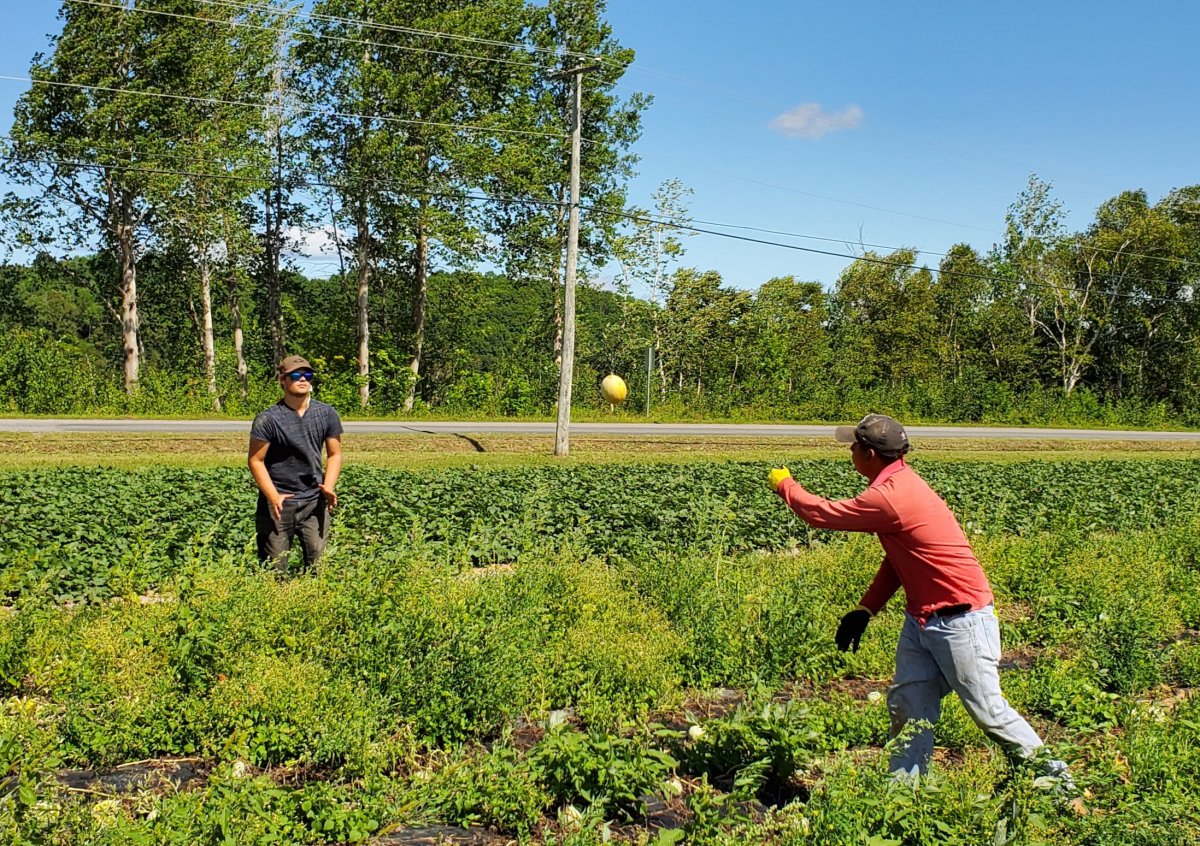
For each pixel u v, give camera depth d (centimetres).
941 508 457
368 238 3894
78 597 840
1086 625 796
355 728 493
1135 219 5503
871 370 5619
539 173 3831
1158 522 1398
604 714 554
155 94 3120
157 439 2067
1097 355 5797
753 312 4741
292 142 3719
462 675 539
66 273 3638
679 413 3841
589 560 859
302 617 612
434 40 3538
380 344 4109
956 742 546
